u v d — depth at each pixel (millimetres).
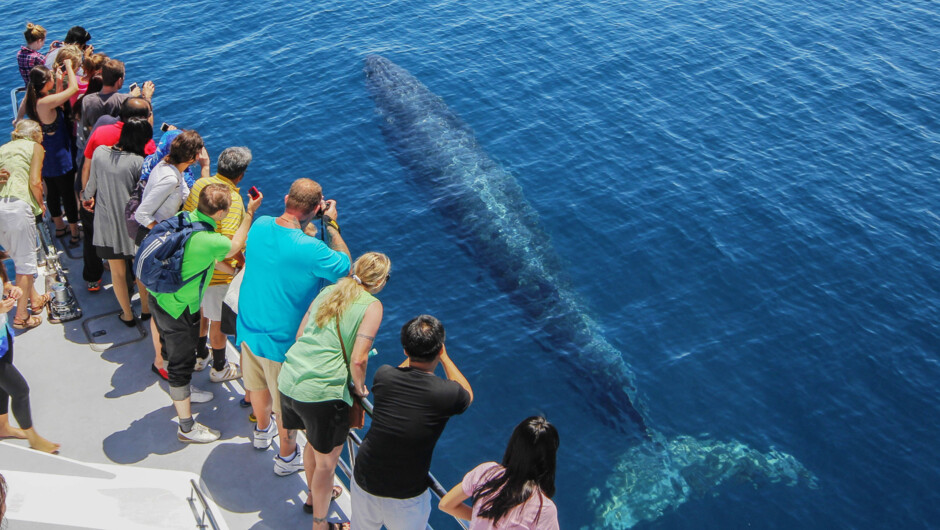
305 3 21766
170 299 6180
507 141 16578
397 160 15828
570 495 9977
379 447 5070
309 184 5742
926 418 11000
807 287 13148
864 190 15422
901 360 11875
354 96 17625
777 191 15289
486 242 13945
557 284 13164
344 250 6094
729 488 10062
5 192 7633
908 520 9695
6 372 6223
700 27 21266
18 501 4754
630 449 10531
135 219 6918
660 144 16547
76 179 8727
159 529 5168
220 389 7531
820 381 11531
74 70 8945
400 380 5031
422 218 14414
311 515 6293
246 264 5887
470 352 11898
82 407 7199
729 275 13359
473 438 10609
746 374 11633
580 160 16031
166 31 20109
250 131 16406
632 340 12180
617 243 14008
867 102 18234
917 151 16609
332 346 5340
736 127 17188
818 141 16828
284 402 5523
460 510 4988
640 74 18969
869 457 10461
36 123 7984
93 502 5066
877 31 21531
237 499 6387
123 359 7793
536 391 11312
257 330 5934
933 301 12930
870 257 13797
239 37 19922
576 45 20156
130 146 7164
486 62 19312
